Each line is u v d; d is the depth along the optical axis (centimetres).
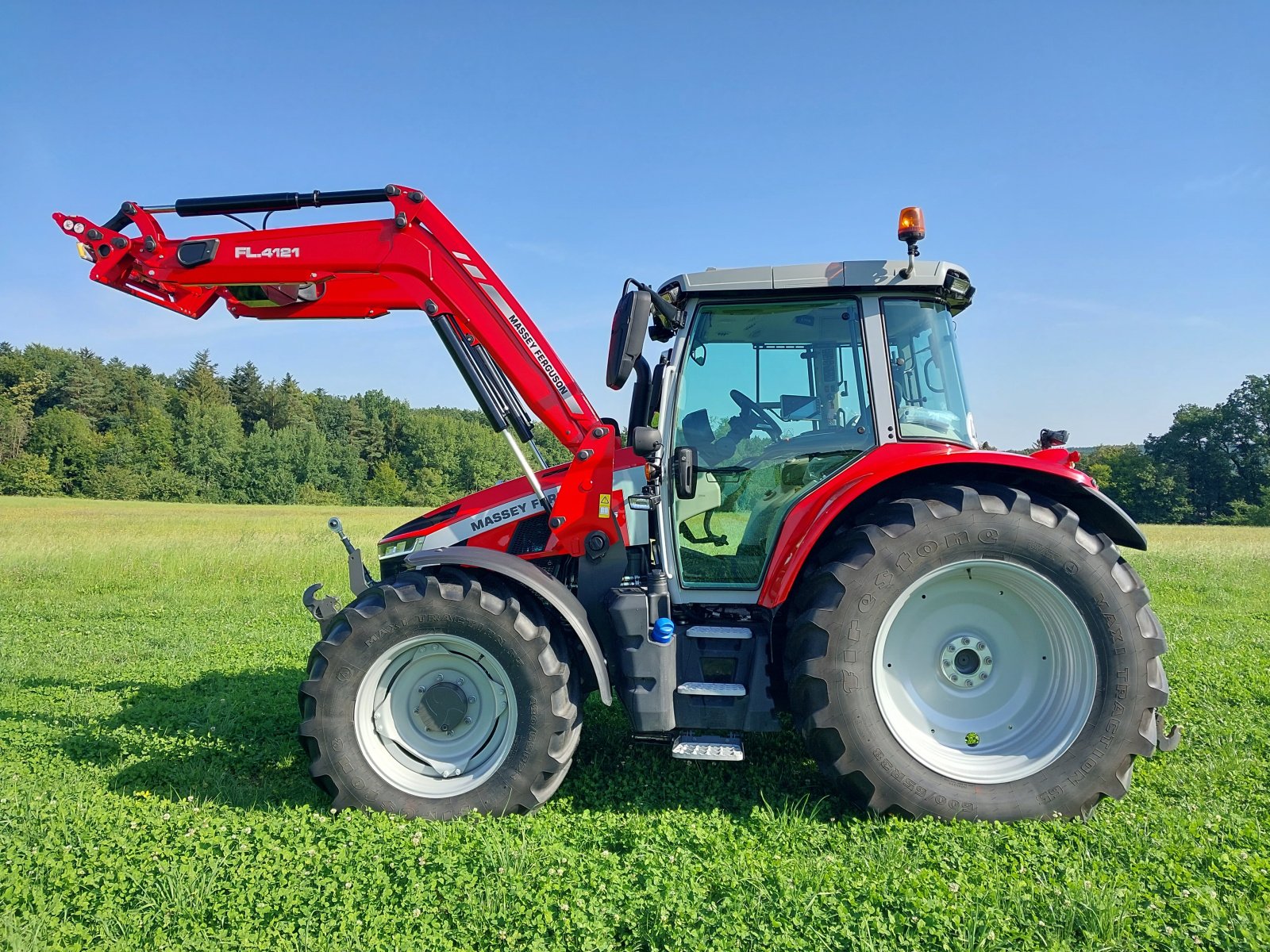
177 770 424
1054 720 359
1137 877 289
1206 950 248
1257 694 534
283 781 420
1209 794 376
